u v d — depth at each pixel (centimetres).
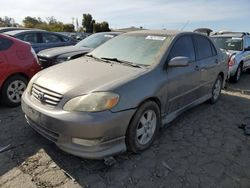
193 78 466
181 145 394
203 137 425
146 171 326
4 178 302
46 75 373
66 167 325
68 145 312
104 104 308
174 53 423
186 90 450
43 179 303
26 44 558
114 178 310
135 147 352
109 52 450
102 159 335
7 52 512
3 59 502
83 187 293
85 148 307
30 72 543
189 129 453
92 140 304
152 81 363
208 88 550
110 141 316
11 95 521
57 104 320
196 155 368
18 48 534
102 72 364
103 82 333
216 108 574
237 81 897
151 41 437
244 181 317
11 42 528
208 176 323
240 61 873
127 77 346
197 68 478
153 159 352
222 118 513
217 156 368
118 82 332
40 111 325
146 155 361
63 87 330
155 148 381
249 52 963
